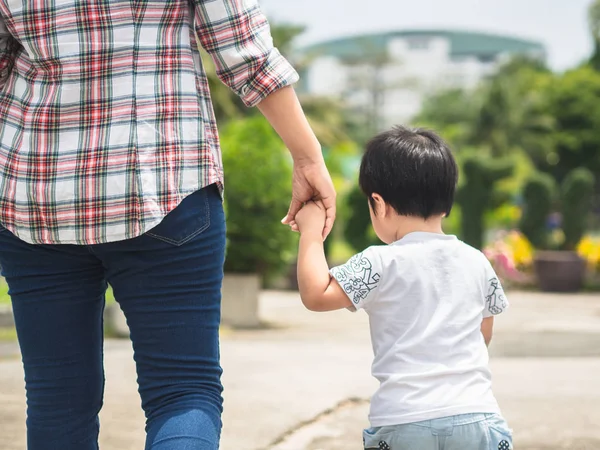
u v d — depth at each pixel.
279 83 1.72
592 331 8.24
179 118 1.68
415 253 2.02
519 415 3.68
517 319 9.62
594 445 3.22
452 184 2.10
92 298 1.81
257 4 1.76
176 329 1.70
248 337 7.61
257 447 3.12
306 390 4.13
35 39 1.66
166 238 1.67
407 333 1.96
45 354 1.79
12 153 1.70
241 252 8.72
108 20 1.64
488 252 14.50
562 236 14.71
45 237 1.68
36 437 1.82
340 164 20.83
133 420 3.40
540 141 41.12
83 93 1.65
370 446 1.96
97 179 1.64
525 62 59.19
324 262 1.99
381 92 71.25
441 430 1.86
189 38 1.71
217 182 1.74
